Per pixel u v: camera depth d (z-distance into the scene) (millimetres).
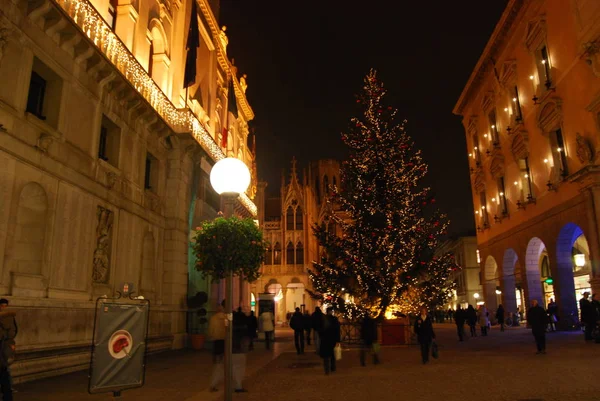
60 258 12680
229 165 7078
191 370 13172
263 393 9414
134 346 7453
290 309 53094
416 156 22047
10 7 11039
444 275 21234
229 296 6562
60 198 12820
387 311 21812
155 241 19578
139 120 18297
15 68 11242
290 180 55781
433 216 21938
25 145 11445
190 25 24141
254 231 18312
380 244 20625
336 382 10734
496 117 33406
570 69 22266
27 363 11055
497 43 31281
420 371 12141
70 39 13188
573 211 22328
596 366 11633
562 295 24172
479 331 30516
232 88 30594
